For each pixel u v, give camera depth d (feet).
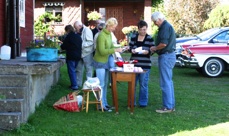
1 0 27.07
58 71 31.19
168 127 17.52
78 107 20.36
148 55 21.71
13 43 28.04
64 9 71.92
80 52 27.02
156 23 20.25
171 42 20.25
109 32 20.08
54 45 23.09
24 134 15.72
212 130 17.02
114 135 15.98
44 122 17.61
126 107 21.89
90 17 68.64
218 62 36.45
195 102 23.57
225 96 26.07
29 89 18.10
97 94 21.48
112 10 75.87
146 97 22.06
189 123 18.29
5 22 27.86
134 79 19.86
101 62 20.26
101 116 19.34
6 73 18.02
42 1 71.67
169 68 20.49
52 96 24.29
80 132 16.29
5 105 16.60
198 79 35.09
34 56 22.17
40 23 64.34
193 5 77.05
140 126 17.51
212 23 68.74
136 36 22.02
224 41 38.14
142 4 75.05
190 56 36.50
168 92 20.61
